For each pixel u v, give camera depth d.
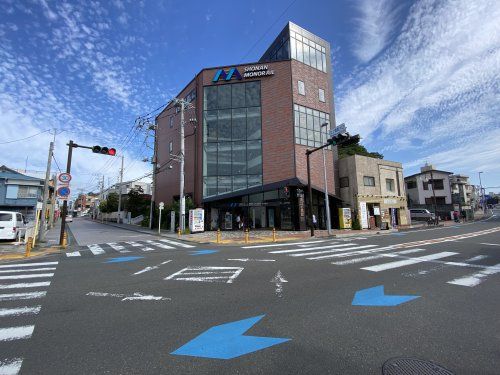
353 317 4.39
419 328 3.97
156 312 4.70
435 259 9.48
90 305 5.08
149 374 2.91
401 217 32.72
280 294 5.64
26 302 5.28
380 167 31.67
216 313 4.63
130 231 29.38
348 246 13.51
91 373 2.94
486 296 5.38
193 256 10.82
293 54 28.53
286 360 3.16
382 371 2.91
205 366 3.05
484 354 3.23
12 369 3.01
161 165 38.00
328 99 30.02
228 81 28.55
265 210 26.61
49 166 18.73
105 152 16.52
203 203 27.33
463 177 69.44
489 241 14.90
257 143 27.33
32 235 15.82
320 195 27.47
